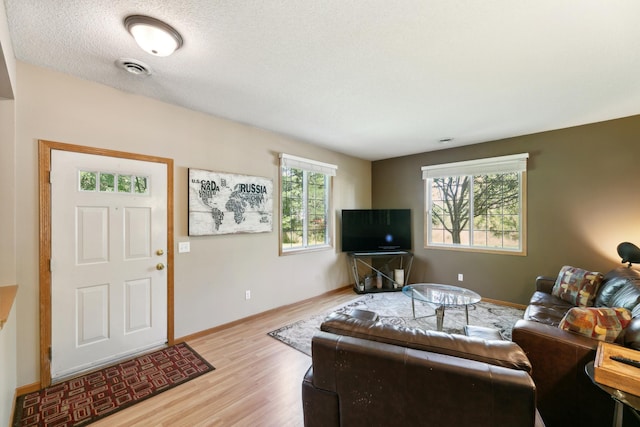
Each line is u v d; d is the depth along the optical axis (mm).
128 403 1859
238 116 3043
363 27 1599
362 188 5230
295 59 1936
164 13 1477
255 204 3402
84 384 2053
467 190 4332
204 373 2221
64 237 2115
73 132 2166
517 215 3857
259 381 2123
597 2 1393
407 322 3242
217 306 3053
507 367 1002
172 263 2705
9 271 1901
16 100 1943
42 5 1407
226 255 3143
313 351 1255
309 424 1331
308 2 1398
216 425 1679
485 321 3244
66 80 2139
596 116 3031
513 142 3807
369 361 1126
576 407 1514
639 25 1557
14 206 1919
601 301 2398
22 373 1941
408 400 1073
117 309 2375
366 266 5078
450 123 3258
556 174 3482
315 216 4402
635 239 2992
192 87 2363
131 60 1950
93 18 1520
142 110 2525
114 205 2359
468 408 977
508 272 3865
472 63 1983
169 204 2686
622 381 1119
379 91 2428
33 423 1679
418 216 4789
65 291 2119
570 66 2012
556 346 1576
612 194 3121
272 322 3297
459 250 4320
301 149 4027
